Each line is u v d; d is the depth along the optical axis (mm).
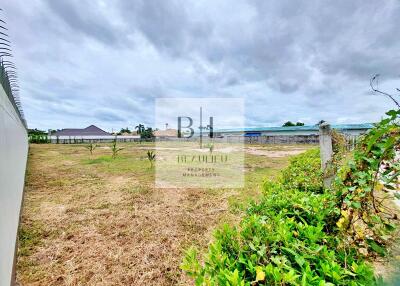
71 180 7828
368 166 1409
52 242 3494
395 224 1417
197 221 4238
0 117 2512
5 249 2025
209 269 1162
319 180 2832
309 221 1650
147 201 5500
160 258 3074
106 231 3869
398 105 1200
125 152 18531
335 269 1056
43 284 2596
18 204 3775
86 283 2611
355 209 1431
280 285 971
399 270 1154
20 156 5703
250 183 7215
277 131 44281
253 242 1275
